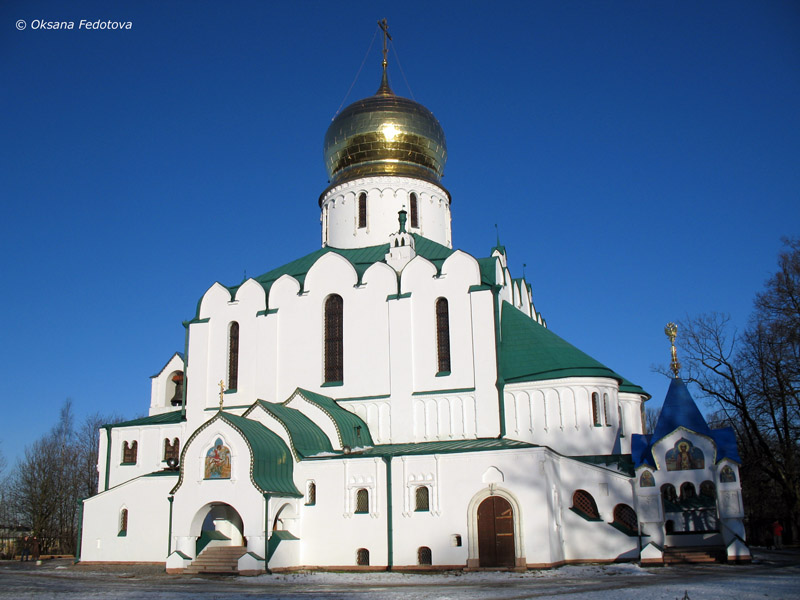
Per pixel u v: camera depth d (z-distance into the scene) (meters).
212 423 44.72
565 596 27.84
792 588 27.92
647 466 42.75
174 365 64.81
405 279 53.44
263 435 45.25
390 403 51.38
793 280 56.94
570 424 47.62
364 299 54.06
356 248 62.84
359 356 53.12
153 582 38.56
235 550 44.53
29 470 87.19
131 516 50.59
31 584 36.94
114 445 58.38
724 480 41.59
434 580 37.62
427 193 64.94
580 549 43.00
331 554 44.19
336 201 65.12
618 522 43.47
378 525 43.78
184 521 44.12
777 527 54.44
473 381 49.97
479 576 38.72
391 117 64.56
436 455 43.69
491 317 50.56
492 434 48.72
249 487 43.00
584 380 48.12
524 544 41.03
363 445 49.81
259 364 55.50
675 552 41.84
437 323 52.12
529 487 41.66
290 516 45.06
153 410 64.31
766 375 59.62
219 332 57.41
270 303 56.62
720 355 63.12
